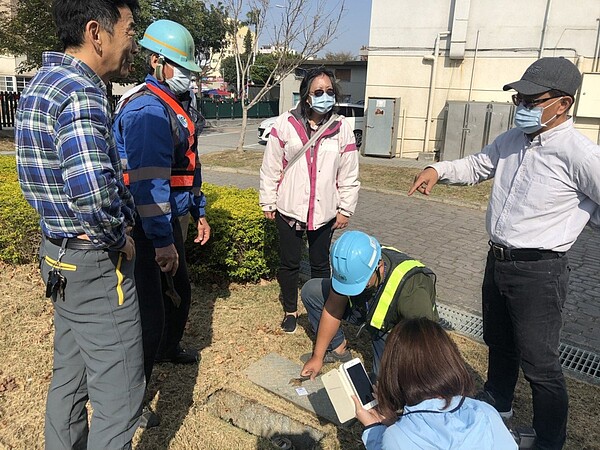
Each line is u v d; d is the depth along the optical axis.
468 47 12.08
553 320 2.33
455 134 12.04
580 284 5.12
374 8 12.74
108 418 1.97
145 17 13.67
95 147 1.65
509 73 11.84
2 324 3.60
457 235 6.74
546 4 11.20
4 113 16.36
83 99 1.67
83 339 1.92
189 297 3.10
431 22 12.33
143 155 2.33
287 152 3.43
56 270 1.84
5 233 4.48
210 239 4.21
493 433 1.58
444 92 12.60
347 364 2.14
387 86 13.11
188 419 2.75
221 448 2.56
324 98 3.27
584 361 3.58
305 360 3.36
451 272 5.33
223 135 19.50
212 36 23.47
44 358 3.23
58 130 1.65
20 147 1.76
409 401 1.62
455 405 1.59
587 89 10.87
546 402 2.38
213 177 10.35
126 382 1.98
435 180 2.70
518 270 2.33
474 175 2.70
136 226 2.47
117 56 1.87
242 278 4.45
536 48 11.45
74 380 2.14
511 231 2.35
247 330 3.72
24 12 13.28
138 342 2.02
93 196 1.64
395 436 1.58
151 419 2.68
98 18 1.76
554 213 2.26
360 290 2.39
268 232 4.35
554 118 2.20
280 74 13.27
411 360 1.61
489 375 2.82
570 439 2.73
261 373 3.18
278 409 2.86
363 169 11.32
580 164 2.13
